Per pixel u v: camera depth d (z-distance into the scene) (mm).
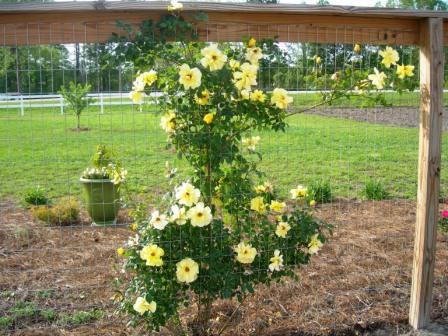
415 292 3168
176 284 2707
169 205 2736
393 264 4176
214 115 2658
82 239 4902
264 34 2828
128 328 3068
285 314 3303
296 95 3680
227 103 2635
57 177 7449
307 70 3061
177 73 2619
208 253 2730
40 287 3736
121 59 2615
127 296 2723
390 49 2816
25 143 9922
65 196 6453
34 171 7820
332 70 3201
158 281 2594
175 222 2662
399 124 11109
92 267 4121
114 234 5066
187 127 2684
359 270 4047
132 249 2695
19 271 4051
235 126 2748
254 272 2846
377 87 2783
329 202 6207
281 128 2779
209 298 2889
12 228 5184
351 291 3643
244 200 2834
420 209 3125
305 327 3133
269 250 2848
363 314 3309
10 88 10914
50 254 4457
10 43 2617
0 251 4543
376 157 8562
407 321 3244
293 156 8344
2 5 2496
